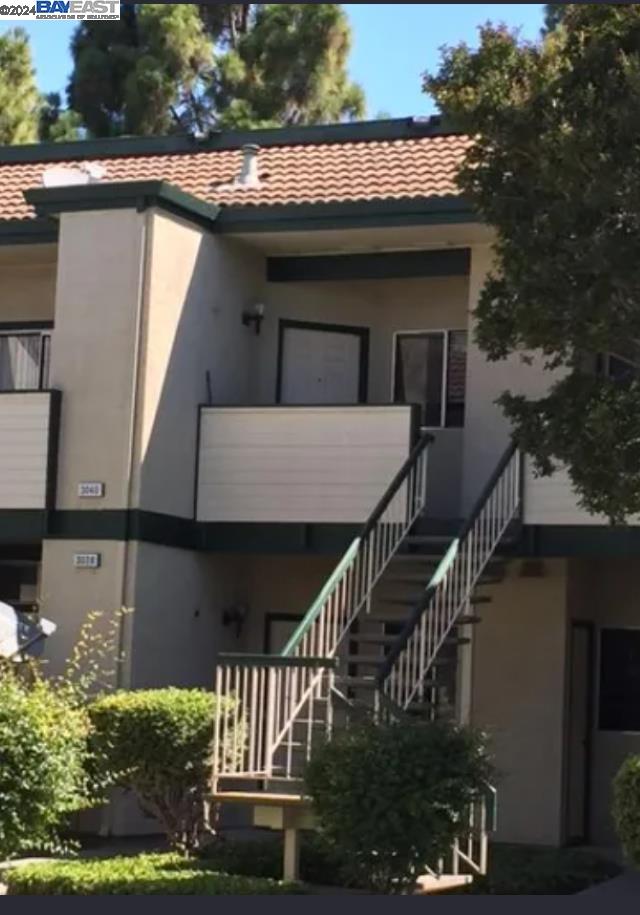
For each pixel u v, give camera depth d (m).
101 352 17.53
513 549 16.75
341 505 17.78
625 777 12.01
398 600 16.31
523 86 11.96
